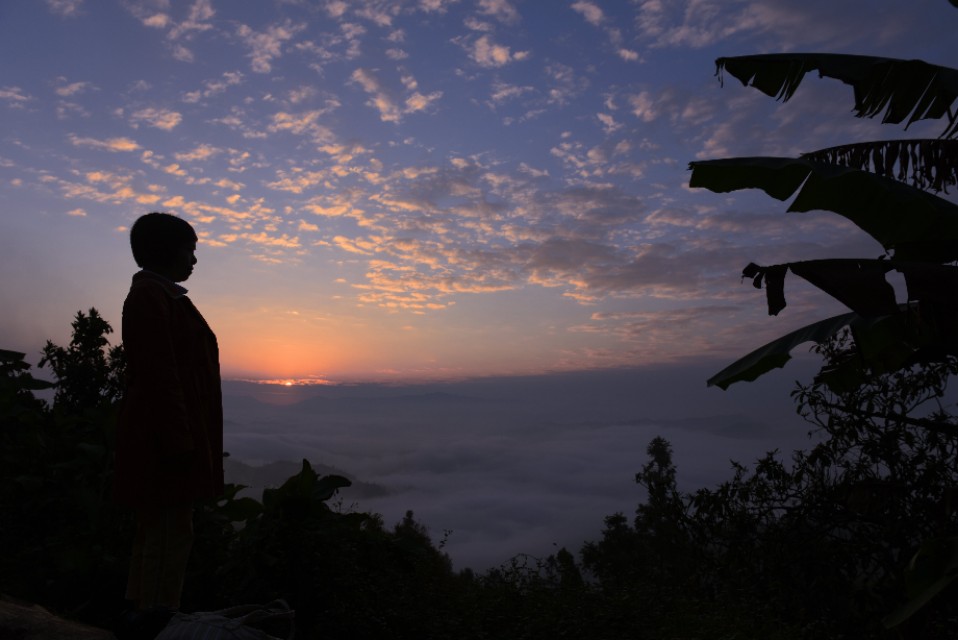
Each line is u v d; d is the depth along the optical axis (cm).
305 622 378
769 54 398
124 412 281
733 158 327
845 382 445
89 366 630
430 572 502
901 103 374
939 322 310
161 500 272
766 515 517
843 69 372
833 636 462
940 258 310
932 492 427
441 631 426
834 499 475
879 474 483
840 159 377
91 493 397
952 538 269
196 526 398
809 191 312
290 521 396
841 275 266
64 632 273
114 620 344
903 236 305
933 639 345
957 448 443
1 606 283
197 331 298
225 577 389
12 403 487
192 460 282
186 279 314
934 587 258
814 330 324
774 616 491
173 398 271
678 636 456
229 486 421
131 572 283
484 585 562
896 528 429
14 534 418
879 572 467
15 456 444
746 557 512
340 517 427
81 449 416
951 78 351
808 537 487
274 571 383
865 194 304
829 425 504
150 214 300
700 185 336
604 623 478
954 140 350
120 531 399
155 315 276
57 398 615
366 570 420
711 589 549
